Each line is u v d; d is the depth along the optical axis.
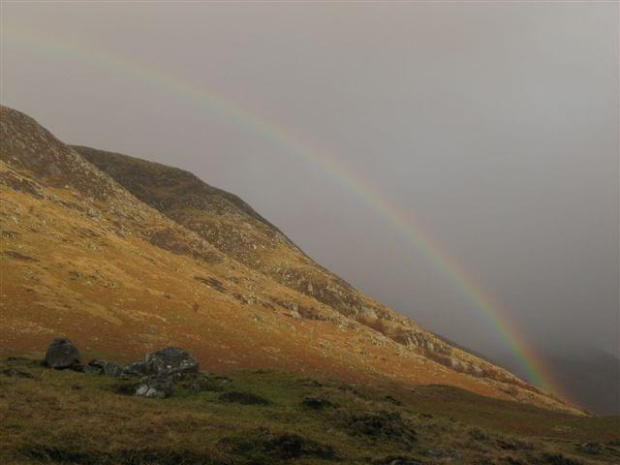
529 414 90.69
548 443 52.09
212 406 34.81
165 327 103.12
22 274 100.50
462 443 39.91
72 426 24.95
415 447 35.88
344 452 30.02
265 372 51.75
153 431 26.45
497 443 43.31
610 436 66.88
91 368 42.28
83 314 93.19
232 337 113.38
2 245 110.69
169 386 37.44
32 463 20.66
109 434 25.05
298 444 28.70
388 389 101.06
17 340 72.50
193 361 45.19
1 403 26.72
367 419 37.50
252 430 28.81
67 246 130.00
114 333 89.81
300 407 38.31
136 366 43.69
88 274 116.19
